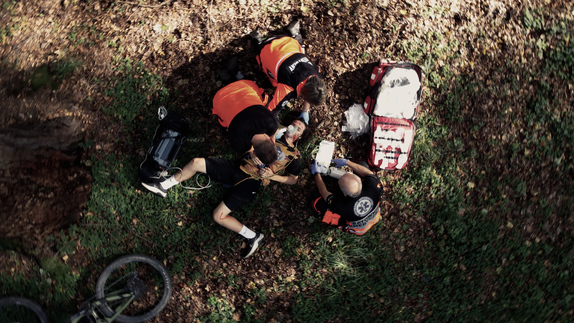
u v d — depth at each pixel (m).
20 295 4.82
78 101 4.89
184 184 5.00
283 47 4.21
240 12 5.05
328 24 5.13
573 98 5.39
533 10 5.45
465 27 5.36
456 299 5.23
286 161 4.48
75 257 4.93
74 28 5.03
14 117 4.73
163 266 4.92
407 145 4.90
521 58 5.39
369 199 4.57
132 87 4.92
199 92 4.95
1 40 4.96
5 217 4.71
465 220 5.24
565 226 5.36
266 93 4.93
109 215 4.94
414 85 4.84
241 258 5.11
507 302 5.27
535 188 5.35
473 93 5.29
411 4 5.27
